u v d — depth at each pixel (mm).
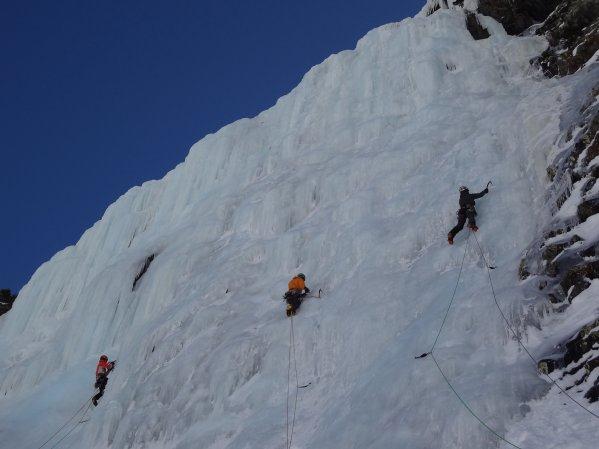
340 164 17359
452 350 8508
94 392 16625
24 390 19312
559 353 7508
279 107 24453
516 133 13117
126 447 12258
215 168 23500
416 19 21906
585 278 8273
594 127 10391
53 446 14891
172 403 12297
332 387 10227
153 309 17656
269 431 9867
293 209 16906
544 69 17328
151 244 21078
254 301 14148
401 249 12266
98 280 20328
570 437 6355
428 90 18641
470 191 12500
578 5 17141
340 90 21484
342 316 11203
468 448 6984
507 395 7270
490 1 21031
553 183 10672
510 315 8562
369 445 7828
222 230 18859
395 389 8484
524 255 9727
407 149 15688
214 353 12508
